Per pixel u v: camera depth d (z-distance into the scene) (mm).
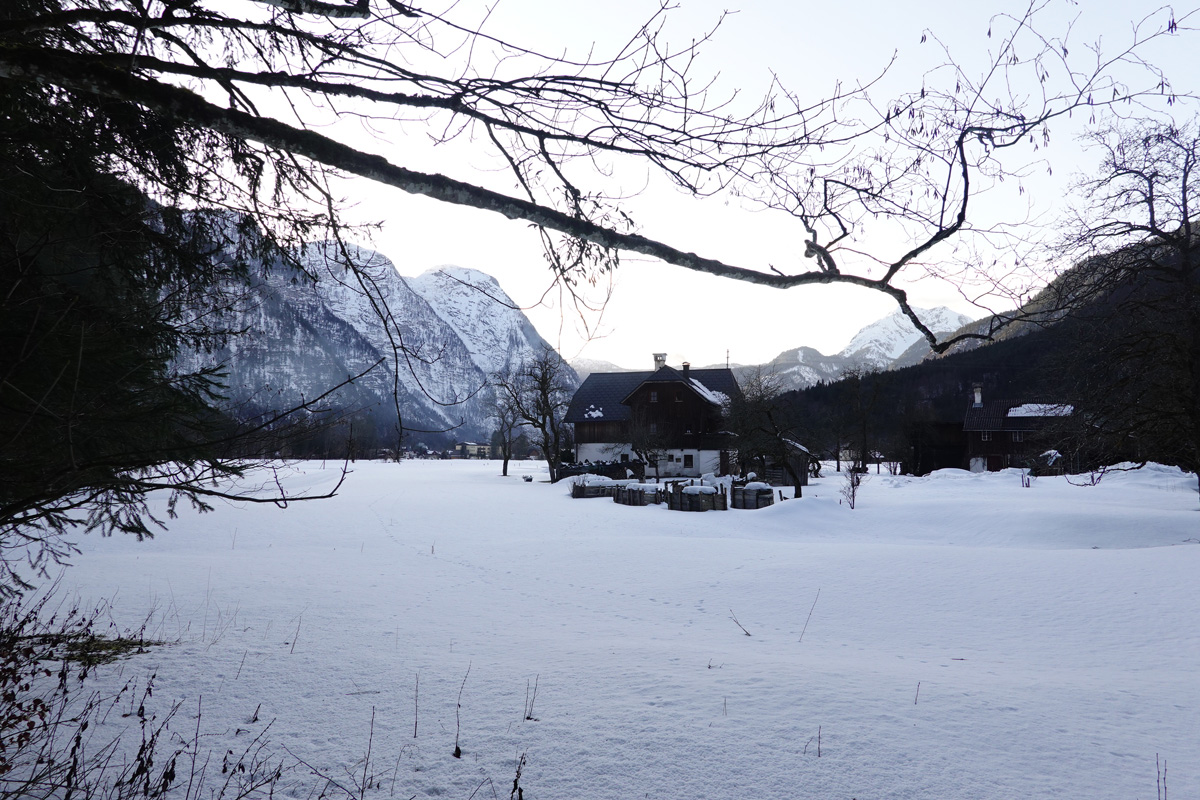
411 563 16625
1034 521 25312
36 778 3854
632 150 3219
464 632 9047
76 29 3684
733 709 5594
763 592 13133
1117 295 16422
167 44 4121
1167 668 8078
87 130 3904
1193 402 16688
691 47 3041
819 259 3307
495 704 5742
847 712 5555
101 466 3119
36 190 4059
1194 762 4758
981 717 5539
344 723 5309
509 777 4391
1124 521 24172
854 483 32969
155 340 4512
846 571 14539
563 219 3098
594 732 5090
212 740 4930
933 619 11062
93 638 7543
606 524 26188
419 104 3076
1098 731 5328
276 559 16203
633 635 9461
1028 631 10250
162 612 9445
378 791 4203
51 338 3596
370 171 2889
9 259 3664
